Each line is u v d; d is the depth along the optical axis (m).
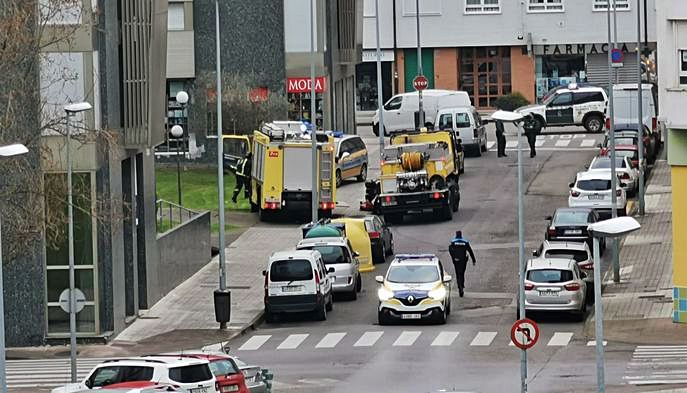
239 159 164.25
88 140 95.88
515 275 122.69
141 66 106.19
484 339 101.25
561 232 126.50
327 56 183.00
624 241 131.38
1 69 91.62
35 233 92.88
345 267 117.19
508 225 141.00
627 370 89.38
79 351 100.56
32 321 102.56
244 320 109.56
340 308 115.00
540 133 194.62
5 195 90.81
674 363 91.12
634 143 158.62
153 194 115.69
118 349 101.12
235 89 172.50
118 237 105.38
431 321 107.19
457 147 161.38
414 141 147.50
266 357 96.88
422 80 183.38
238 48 175.25
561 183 159.25
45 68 100.50
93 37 101.81
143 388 64.81
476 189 158.12
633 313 106.88
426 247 134.00
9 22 90.44
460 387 84.69
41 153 97.00
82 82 101.75
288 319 111.31
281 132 145.75
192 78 174.00
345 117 196.12
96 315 103.69
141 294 113.00
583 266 113.31
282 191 145.38
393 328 106.44
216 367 73.75
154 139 108.56
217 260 132.75
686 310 102.75
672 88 99.88
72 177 100.94
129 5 105.88
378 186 147.62
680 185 101.19
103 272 103.62
